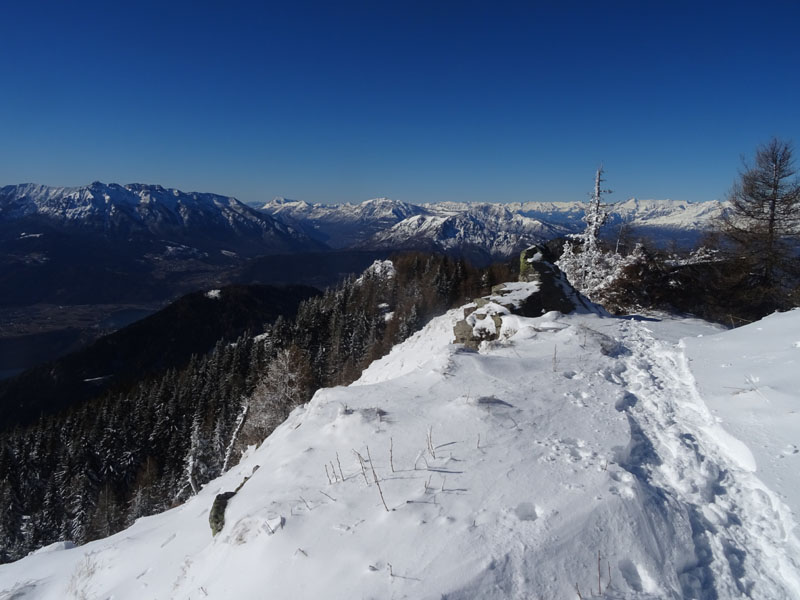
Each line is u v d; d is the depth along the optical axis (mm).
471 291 64125
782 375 7441
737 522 4688
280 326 66562
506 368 9414
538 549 4148
